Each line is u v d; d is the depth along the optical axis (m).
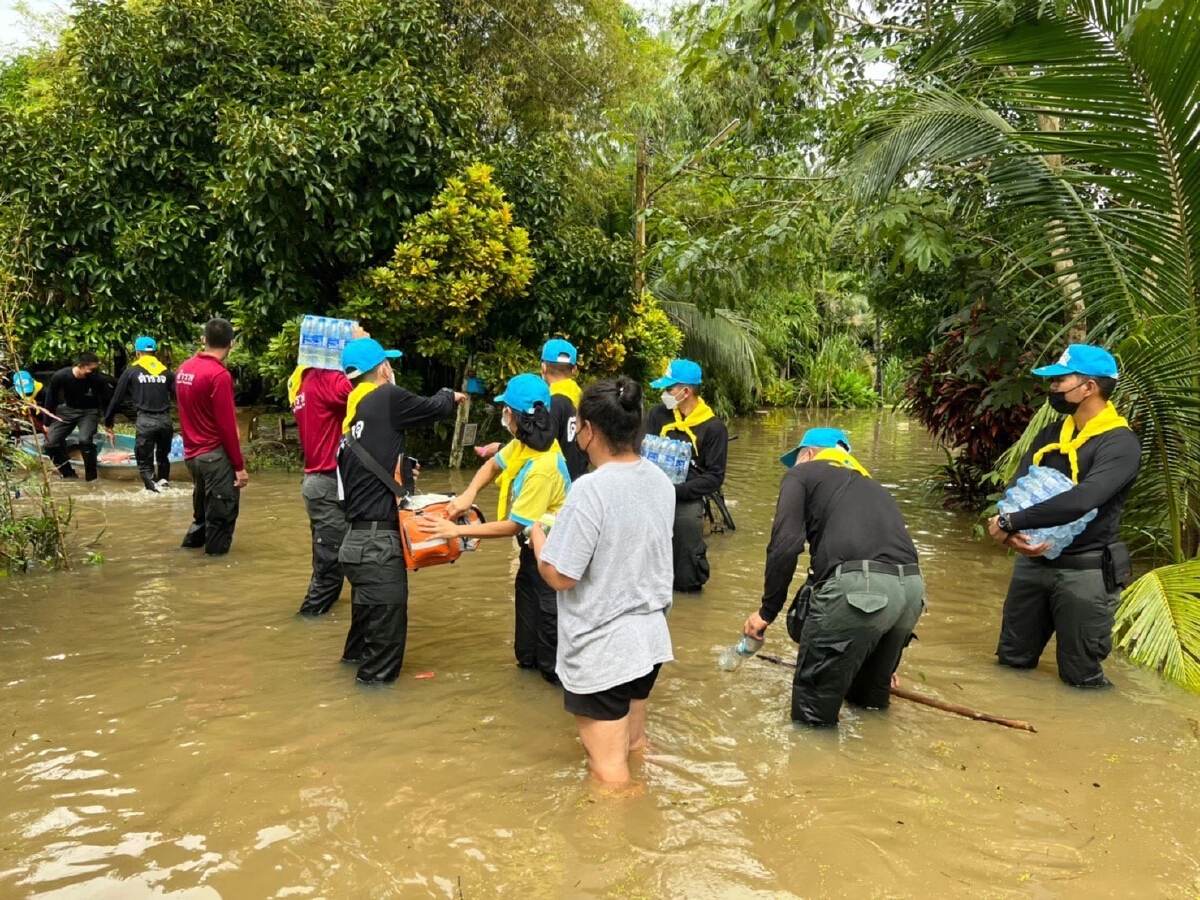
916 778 3.49
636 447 3.35
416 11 11.45
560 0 15.37
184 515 8.37
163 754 3.57
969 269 7.70
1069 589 4.46
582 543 3.21
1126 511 6.21
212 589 5.96
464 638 5.19
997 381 7.85
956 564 7.30
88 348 12.61
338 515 5.35
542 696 4.30
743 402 25.02
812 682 3.91
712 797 3.29
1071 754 3.73
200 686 4.30
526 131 16.11
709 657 4.91
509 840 2.97
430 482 10.66
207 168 11.46
